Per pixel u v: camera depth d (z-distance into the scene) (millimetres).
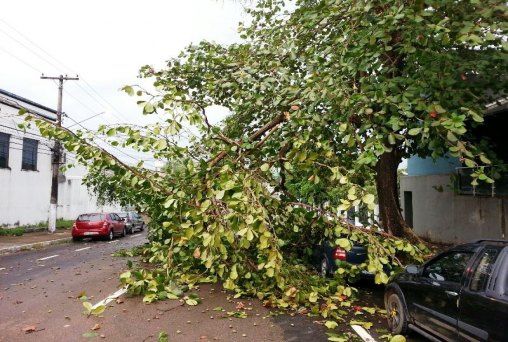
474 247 4676
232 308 6992
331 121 8062
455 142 6793
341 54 7504
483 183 12625
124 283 7273
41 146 28547
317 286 7734
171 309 6891
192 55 9930
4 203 24656
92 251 16859
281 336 5574
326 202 9461
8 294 8156
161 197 7969
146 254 12906
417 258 7395
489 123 12125
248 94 8414
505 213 11531
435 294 4883
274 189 8664
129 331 5727
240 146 8086
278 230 8422
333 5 7082
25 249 17859
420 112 7723
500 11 6113
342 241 6469
